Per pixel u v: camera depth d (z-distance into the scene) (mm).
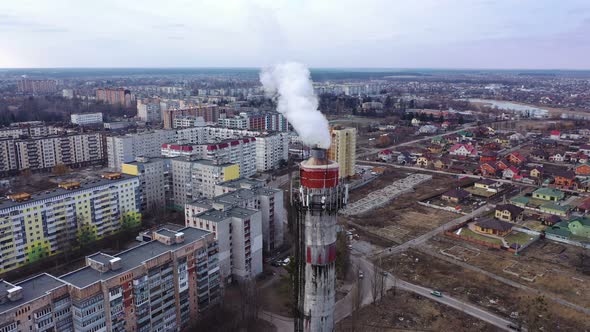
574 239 161375
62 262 153500
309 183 57094
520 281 134500
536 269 142250
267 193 158375
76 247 159750
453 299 124625
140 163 199000
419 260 150250
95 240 167875
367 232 176375
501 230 166375
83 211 163375
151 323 106188
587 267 142375
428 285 132875
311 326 60625
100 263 98250
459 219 190000
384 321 114500
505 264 146125
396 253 156000
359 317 116000
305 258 59531
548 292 127500
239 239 134250
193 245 115250
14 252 144875
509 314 116750
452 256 152875
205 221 130875
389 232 176250
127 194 178375
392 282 134875
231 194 156875
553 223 178625
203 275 119312
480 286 131750
